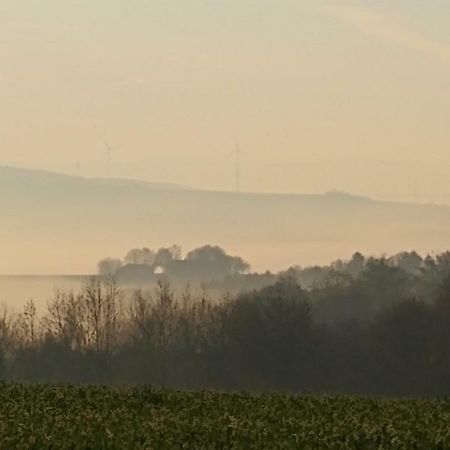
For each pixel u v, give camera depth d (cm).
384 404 8319
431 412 7675
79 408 7300
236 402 8088
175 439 5956
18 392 8412
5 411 7088
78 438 5825
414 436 6259
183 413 7138
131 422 6544
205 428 6306
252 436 6091
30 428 6106
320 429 6444
